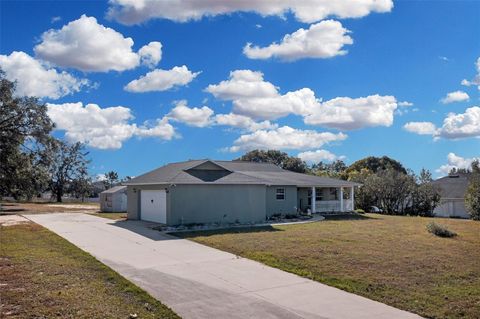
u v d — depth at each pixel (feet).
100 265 35.47
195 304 25.30
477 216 91.40
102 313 22.54
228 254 42.37
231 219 75.72
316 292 28.48
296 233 57.16
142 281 30.66
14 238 52.44
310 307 25.23
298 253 41.19
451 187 138.00
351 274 33.09
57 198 209.97
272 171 111.34
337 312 24.40
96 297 25.50
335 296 27.61
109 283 29.37
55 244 47.57
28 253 40.57
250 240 50.03
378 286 29.81
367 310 24.86
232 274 33.42
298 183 95.66
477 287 29.81
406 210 118.11
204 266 36.45
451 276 32.71
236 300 26.35
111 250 44.32
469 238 53.93
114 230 62.69
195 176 74.74
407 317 23.81
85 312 22.56
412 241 49.75
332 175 187.83
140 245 48.01
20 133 112.27
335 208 103.40
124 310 23.32
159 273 33.45
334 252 41.68
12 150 112.68
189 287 29.19
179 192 70.79
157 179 75.10
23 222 75.66
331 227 66.28
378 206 121.29
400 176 119.14
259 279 31.86
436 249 44.29
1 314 22.00
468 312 24.66
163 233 59.16
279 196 92.73
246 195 77.97
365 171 149.18
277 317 23.26
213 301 26.00
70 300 24.58
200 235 55.88
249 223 75.10
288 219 84.38
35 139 116.37
